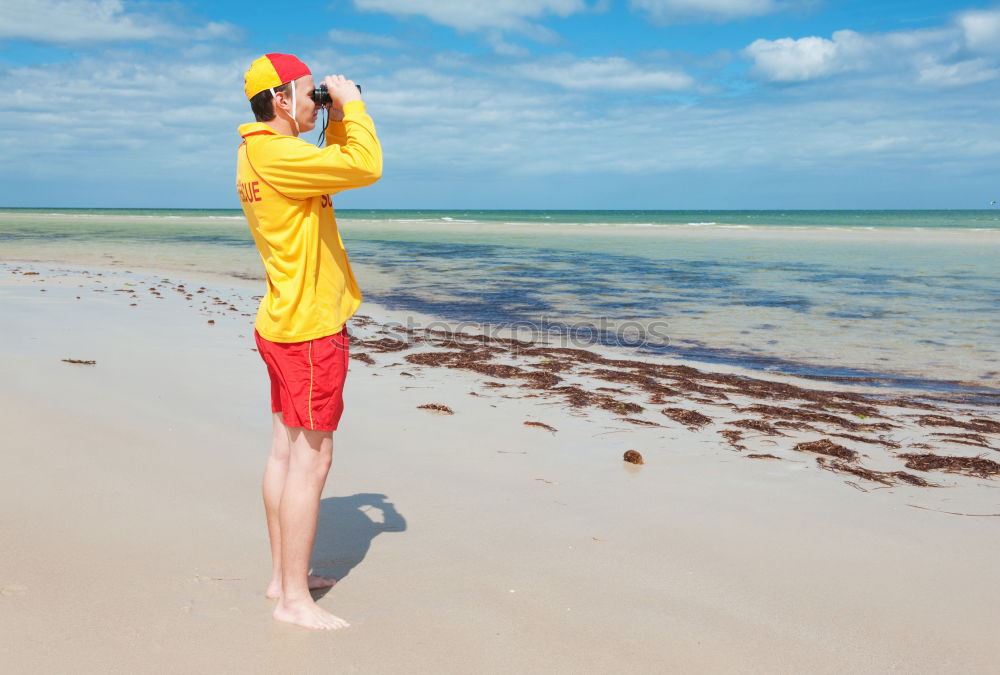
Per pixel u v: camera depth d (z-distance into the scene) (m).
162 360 6.68
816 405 6.35
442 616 2.51
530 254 24.67
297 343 2.33
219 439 4.45
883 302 12.97
